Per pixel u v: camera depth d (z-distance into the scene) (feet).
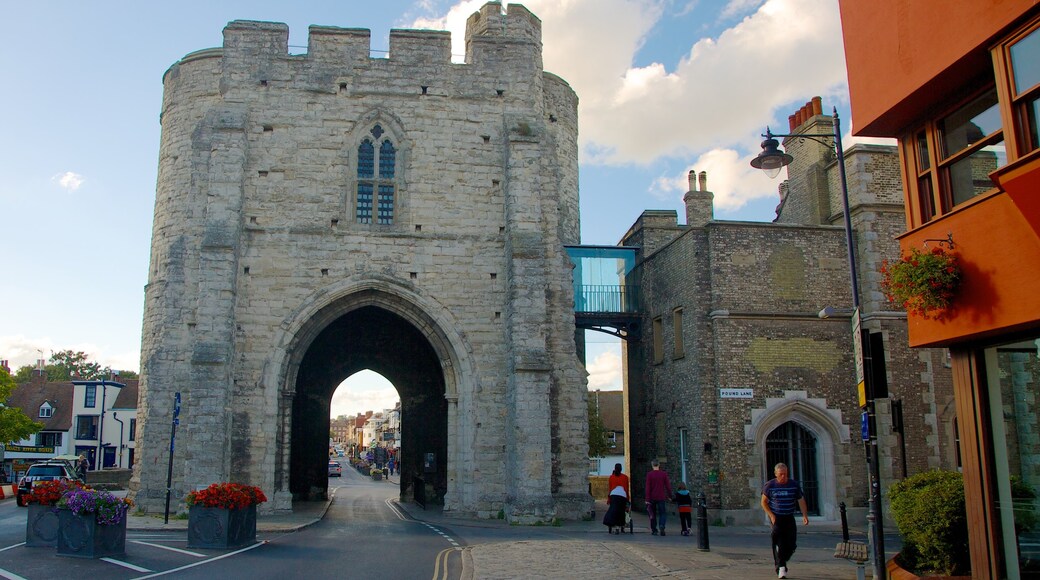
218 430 64.95
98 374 274.98
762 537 62.23
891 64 35.35
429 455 96.43
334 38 77.00
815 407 76.23
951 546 35.47
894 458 73.97
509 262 72.69
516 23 80.69
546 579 36.99
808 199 89.15
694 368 78.28
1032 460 31.60
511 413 69.62
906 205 37.22
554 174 80.23
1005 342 32.55
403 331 100.22
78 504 42.75
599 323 95.76
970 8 30.12
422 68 77.82
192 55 86.07
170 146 85.66
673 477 82.99
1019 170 27.40
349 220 74.13
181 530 58.13
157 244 84.89
